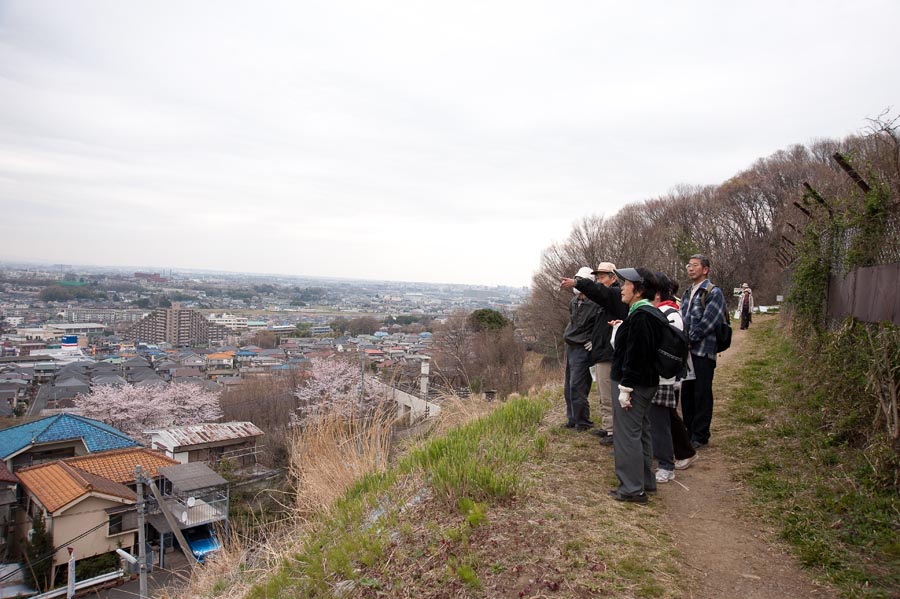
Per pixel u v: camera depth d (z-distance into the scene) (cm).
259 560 508
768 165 3878
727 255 3578
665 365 396
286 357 6106
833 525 346
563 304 2956
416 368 1789
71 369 5397
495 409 723
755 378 830
